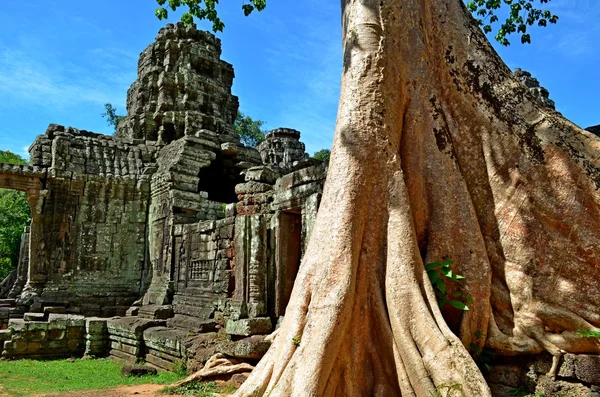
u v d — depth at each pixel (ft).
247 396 13.84
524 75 62.44
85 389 28.86
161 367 36.01
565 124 17.81
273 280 33.81
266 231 34.53
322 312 14.15
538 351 15.17
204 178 61.36
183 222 48.93
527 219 16.67
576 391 14.03
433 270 15.65
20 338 41.83
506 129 17.76
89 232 53.98
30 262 51.47
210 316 37.65
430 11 19.12
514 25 31.63
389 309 14.42
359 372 14.05
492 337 15.60
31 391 28.40
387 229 15.57
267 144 72.43
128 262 54.95
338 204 15.70
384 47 17.57
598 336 14.34
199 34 65.46
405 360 13.50
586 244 15.84
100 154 57.11
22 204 91.45
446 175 17.07
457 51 18.72
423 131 17.56
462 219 16.55
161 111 60.70
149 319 42.01
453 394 12.37
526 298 15.94
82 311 50.62
